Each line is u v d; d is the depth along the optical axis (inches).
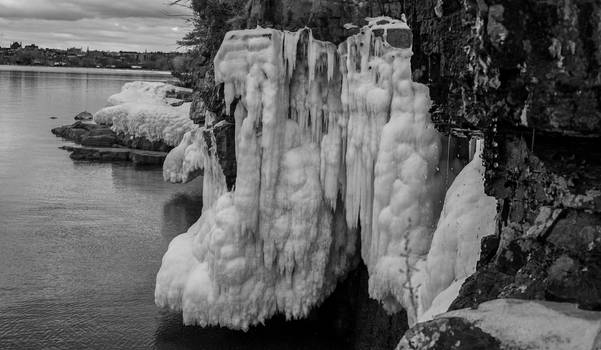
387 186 413.4
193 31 1112.2
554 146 220.1
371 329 450.3
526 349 183.2
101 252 718.5
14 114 2228.1
